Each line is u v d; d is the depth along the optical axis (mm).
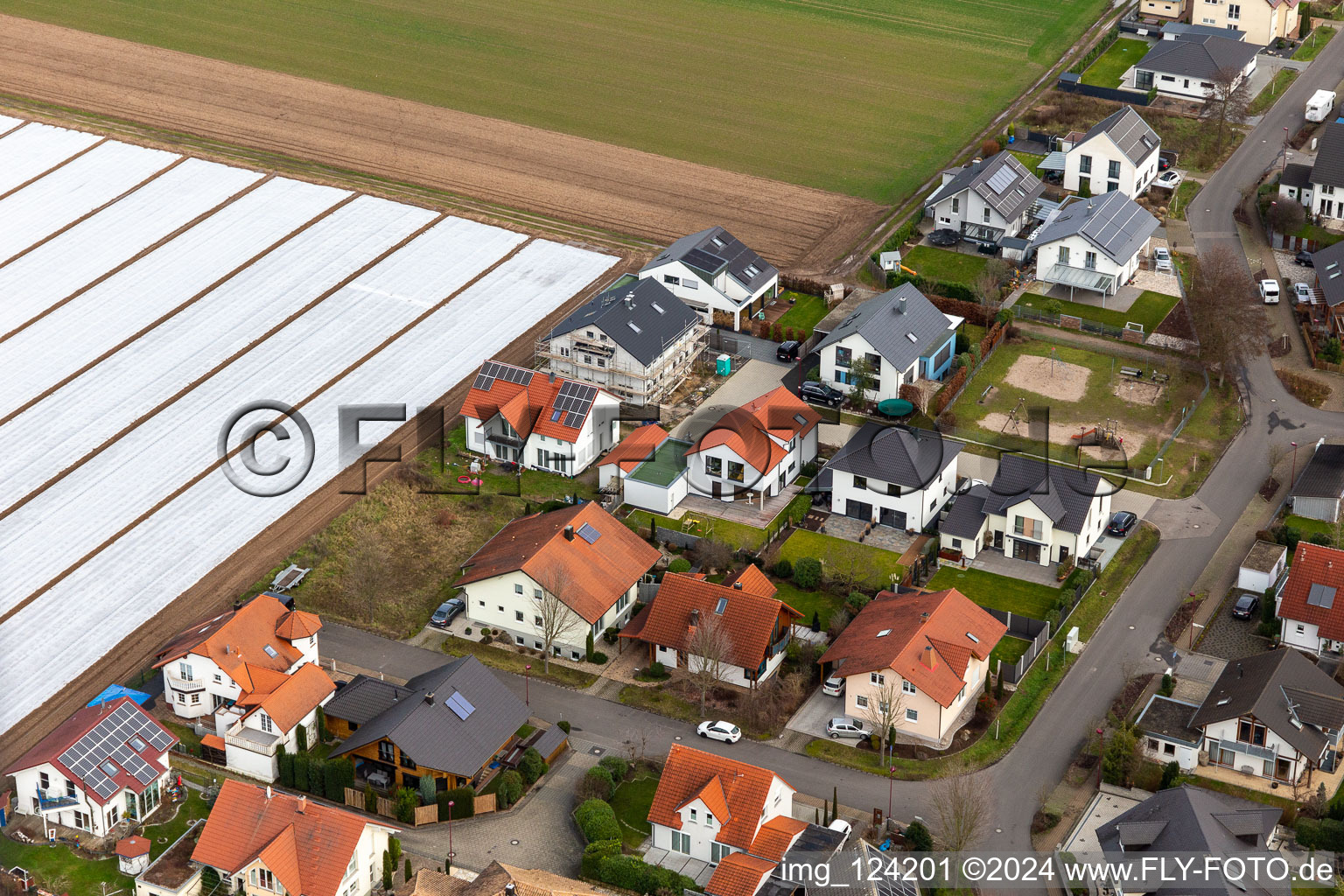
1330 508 131875
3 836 102188
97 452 143250
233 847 96625
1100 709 113875
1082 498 128375
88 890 97938
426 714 106438
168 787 105938
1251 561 125312
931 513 133875
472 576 122062
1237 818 96750
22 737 111250
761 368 156500
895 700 110125
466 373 155500
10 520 134125
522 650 120625
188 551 130750
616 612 122312
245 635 114000
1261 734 105625
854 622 118562
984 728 112188
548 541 121062
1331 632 116500
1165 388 152500
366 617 123812
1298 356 157500
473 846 101875
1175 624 122000
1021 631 121312
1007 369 156000
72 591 126188
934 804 105125
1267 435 145500
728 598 117000
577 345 149250
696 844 100000
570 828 103625
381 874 98875
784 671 118188
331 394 152125
